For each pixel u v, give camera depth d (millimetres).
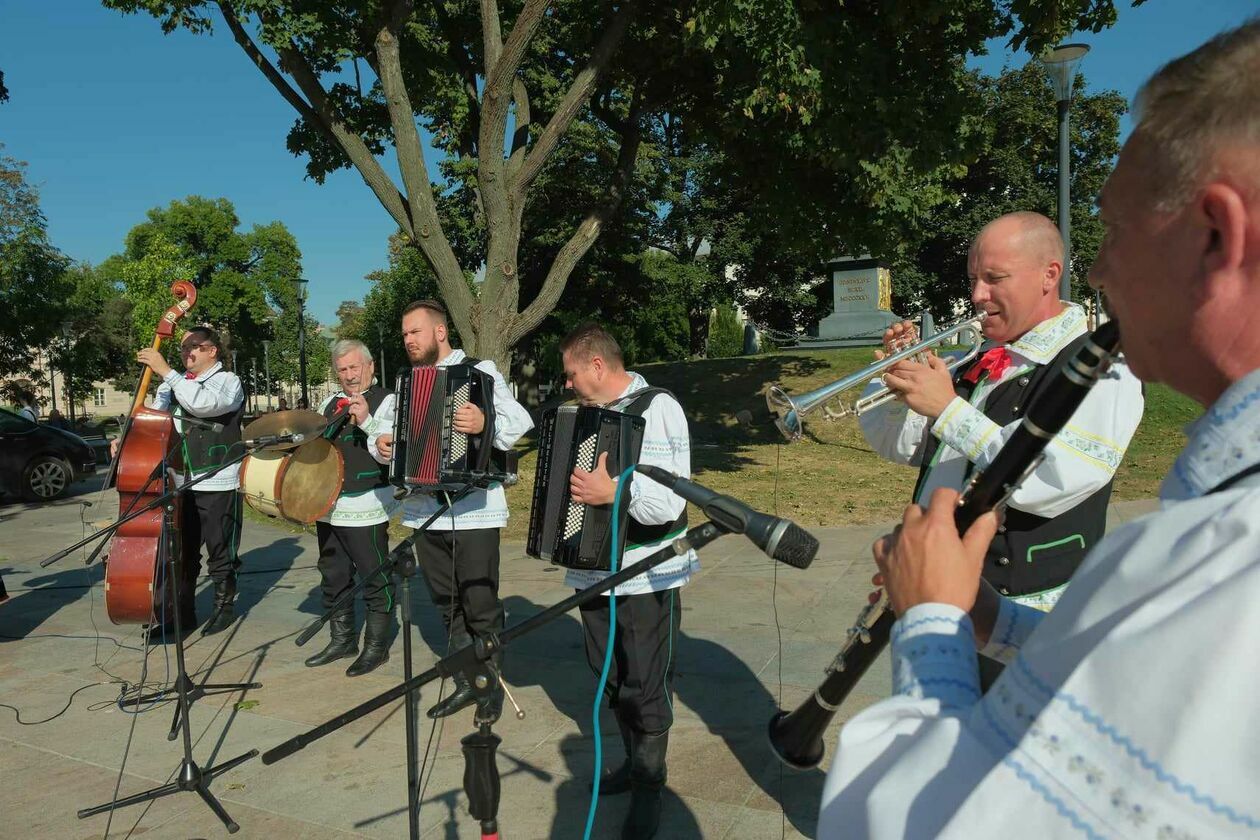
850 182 10719
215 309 56094
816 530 8031
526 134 10477
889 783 771
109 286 55688
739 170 11836
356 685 4820
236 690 4766
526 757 3805
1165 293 757
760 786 3449
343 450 4965
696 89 11250
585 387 3389
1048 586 2080
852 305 19547
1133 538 680
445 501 4188
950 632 869
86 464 13555
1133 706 598
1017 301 2213
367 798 3537
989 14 9727
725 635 5207
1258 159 683
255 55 9750
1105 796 597
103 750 4066
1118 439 1968
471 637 4344
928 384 2021
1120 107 30266
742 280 33844
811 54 8672
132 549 4988
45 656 5434
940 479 2303
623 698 3152
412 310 4207
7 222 30938
